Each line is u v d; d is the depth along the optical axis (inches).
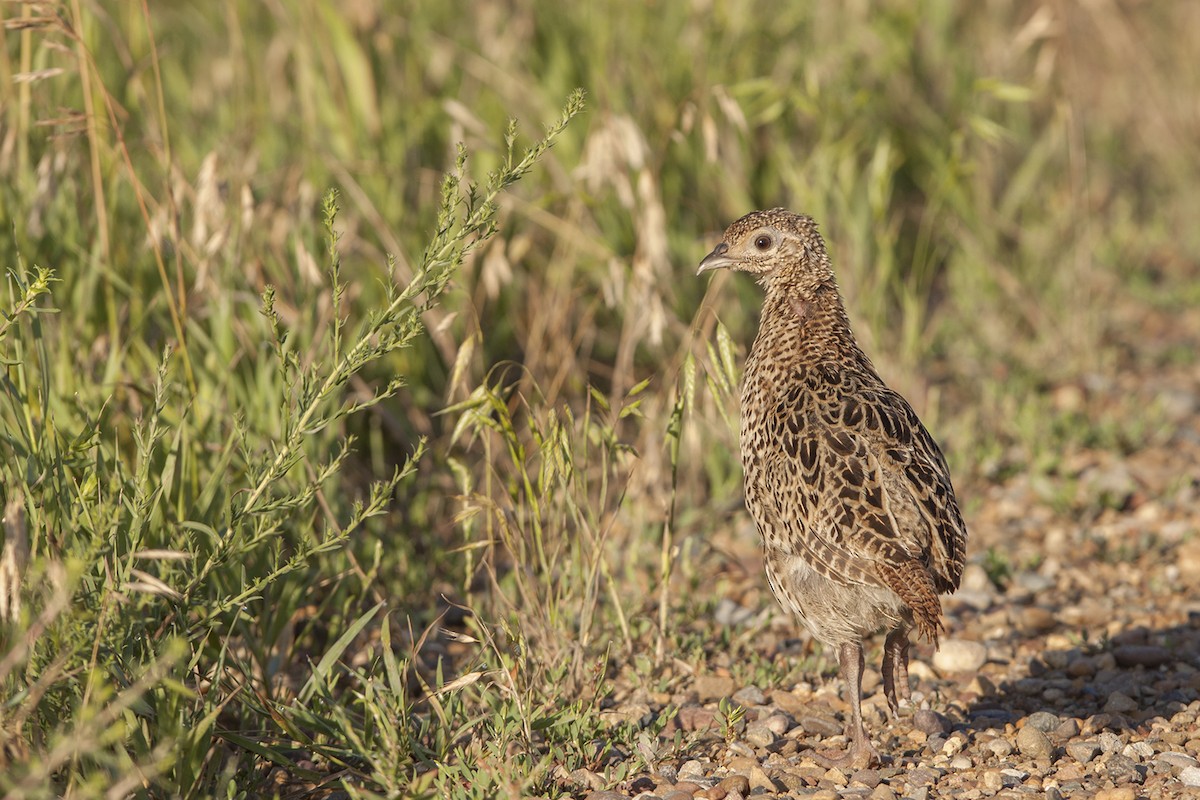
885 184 572.1
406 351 508.7
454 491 482.3
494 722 322.3
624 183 481.1
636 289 475.2
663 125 580.4
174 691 275.6
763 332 372.2
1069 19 862.5
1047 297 689.0
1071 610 426.6
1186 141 918.4
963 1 799.1
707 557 460.4
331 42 556.7
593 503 489.1
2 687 255.3
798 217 377.4
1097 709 361.7
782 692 372.2
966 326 680.4
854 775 318.7
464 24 649.0
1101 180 878.4
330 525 377.7
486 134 534.9
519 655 341.1
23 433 301.7
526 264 569.0
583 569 400.8
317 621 402.3
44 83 447.8
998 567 452.4
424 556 453.7
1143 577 447.8
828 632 335.0
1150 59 941.2
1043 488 507.2
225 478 368.2
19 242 406.9
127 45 586.9
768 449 344.2
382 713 296.0
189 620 303.4
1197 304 735.1
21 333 341.7
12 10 441.4
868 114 687.1
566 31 627.8
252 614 368.5
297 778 315.9
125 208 470.6
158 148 432.5
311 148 518.3
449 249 296.2
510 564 463.5
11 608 246.4
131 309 417.4
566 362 459.5
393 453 516.4
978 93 729.6
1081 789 307.3
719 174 597.0
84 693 263.1
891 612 321.7
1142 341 690.8
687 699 368.5
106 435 374.3
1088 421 577.6
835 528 317.1
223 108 575.5
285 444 288.7
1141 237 825.5
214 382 411.2
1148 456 548.7
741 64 617.9
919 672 388.8
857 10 717.9
